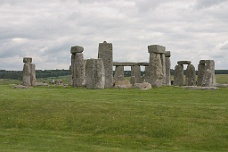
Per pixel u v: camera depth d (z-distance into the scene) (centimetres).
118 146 2203
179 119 2628
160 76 4975
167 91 4191
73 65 5338
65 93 4056
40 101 3322
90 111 2916
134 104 3161
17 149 2106
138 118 2655
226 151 2097
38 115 2898
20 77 13638
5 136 2445
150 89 4438
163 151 2086
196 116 2719
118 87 4675
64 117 2794
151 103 3247
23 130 2634
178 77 6581
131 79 6375
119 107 3022
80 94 3922
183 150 2106
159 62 5000
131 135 2403
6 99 3459
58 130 2608
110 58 5056
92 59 4575
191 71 6462
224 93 4012
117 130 2489
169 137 2336
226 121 2562
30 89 4688
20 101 3331
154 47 4981
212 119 2631
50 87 5069
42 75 15700
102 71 4584
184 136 2325
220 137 2286
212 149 2134
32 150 2086
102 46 5066
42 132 2553
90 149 2114
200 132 2361
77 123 2662
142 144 2238
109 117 2714
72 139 2355
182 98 3597
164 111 2883
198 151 2084
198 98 3594
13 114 2970
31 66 5800
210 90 4328
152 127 2466
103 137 2383
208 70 5194
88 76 4609
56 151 2067
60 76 15500
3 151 2050
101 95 3816
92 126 2589
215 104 3209
